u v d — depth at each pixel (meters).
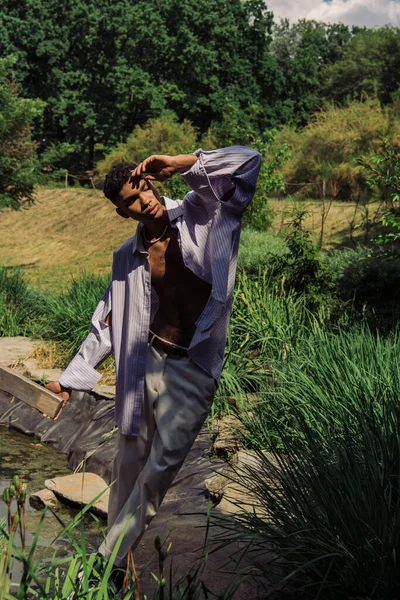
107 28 46.31
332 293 8.55
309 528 3.15
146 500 3.16
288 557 3.23
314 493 3.26
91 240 22.53
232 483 4.55
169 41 45.81
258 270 8.90
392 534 2.97
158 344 3.18
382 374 4.90
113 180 3.05
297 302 7.81
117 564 3.12
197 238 3.12
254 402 5.91
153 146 33.50
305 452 3.56
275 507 3.46
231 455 5.33
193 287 3.15
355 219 17.98
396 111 26.81
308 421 4.73
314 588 3.11
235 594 3.19
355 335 5.98
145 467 3.17
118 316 3.28
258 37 49.47
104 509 4.90
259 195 15.12
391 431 3.64
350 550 3.03
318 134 25.38
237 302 7.52
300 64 52.62
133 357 3.17
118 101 45.28
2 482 5.79
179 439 3.15
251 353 6.98
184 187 14.88
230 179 3.03
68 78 47.09
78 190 27.97
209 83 46.66
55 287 16.64
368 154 23.25
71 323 9.28
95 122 45.81
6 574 2.21
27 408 7.52
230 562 3.40
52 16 48.09
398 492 3.13
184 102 46.22
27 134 20.50
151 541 3.92
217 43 48.00
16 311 10.85
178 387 3.15
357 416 3.99
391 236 8.80
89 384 3.35
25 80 48.00
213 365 3.17
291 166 24.89
